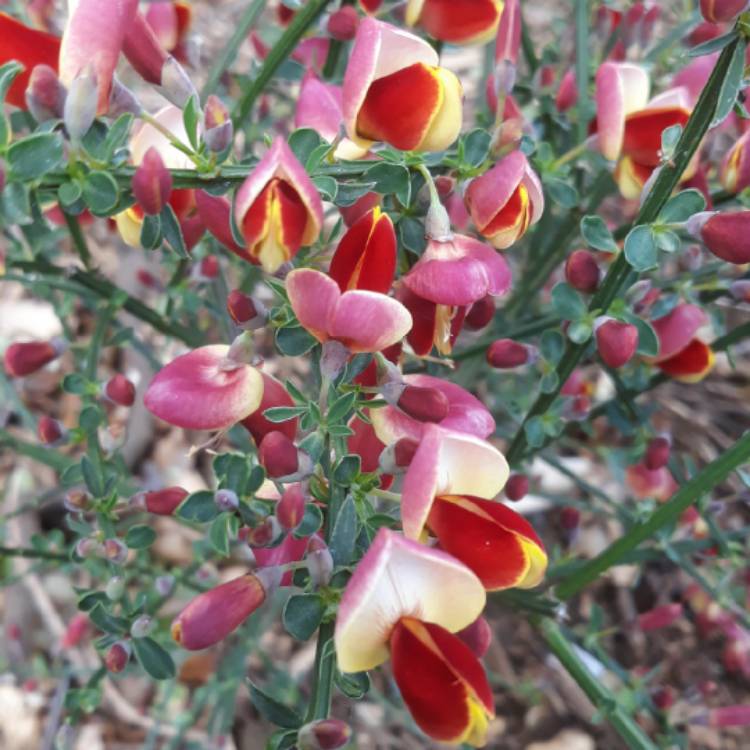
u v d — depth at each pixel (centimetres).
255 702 13
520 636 29
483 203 13
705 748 28
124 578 16
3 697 26
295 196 11
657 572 30
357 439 14
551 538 30
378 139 13
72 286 20
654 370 20
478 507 12
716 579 24
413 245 15
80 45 11
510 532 12
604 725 28
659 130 16
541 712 28
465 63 38
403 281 13
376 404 13
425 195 14
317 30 21
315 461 12
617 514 23
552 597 18
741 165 15
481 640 13
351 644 11
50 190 12
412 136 13
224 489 13
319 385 13
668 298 17
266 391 13
